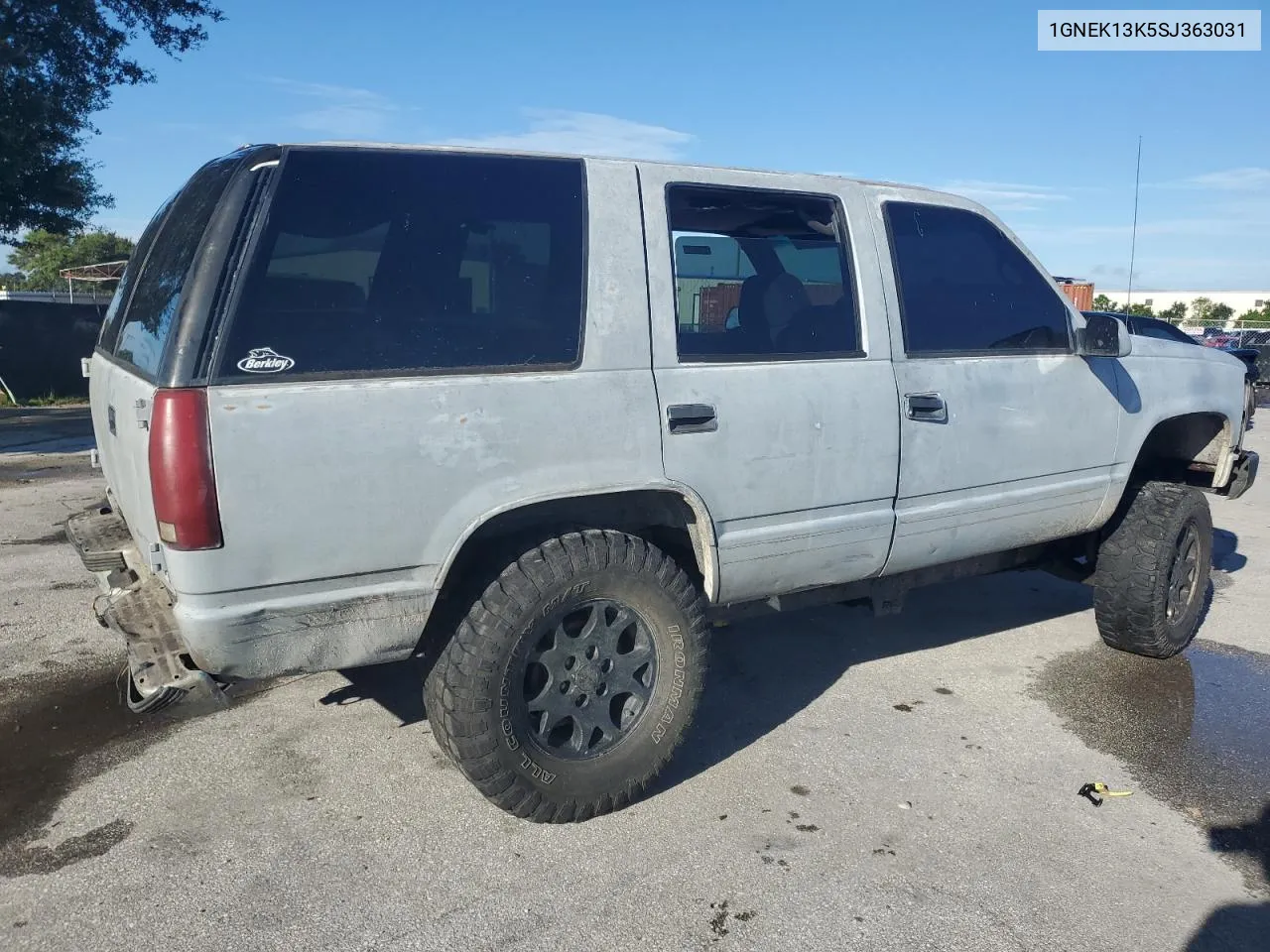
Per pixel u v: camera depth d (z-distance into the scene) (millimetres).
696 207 3400
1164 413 4688
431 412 2754
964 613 5508
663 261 3221
